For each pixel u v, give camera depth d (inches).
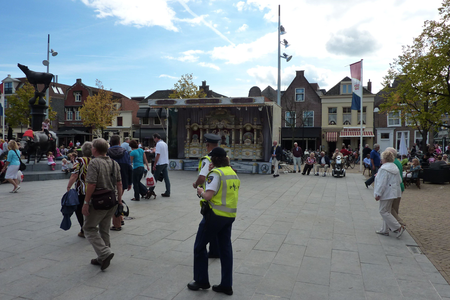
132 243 194.5
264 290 136.4
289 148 1363.2
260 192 399.9
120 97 1966.0
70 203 170.2
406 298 130.5
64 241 194.7
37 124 602.2
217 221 129.3
